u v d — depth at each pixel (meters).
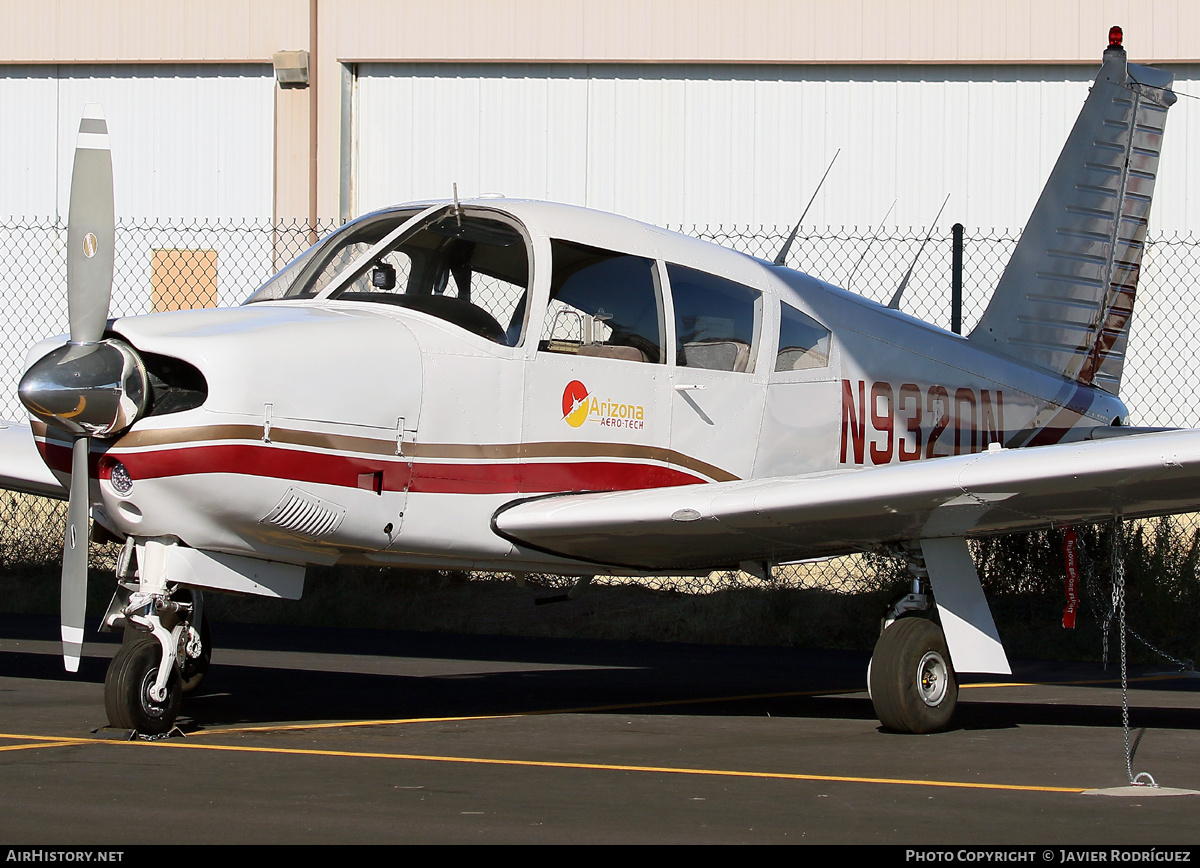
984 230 38.31
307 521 10.62
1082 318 18.05
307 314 11.16
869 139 38.81
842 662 17.03
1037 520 11.59
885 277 36.56
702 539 11.95
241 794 8.23
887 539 12.08
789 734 11.41
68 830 7.18
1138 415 34.66
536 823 7.54
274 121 40.19
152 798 8.05
